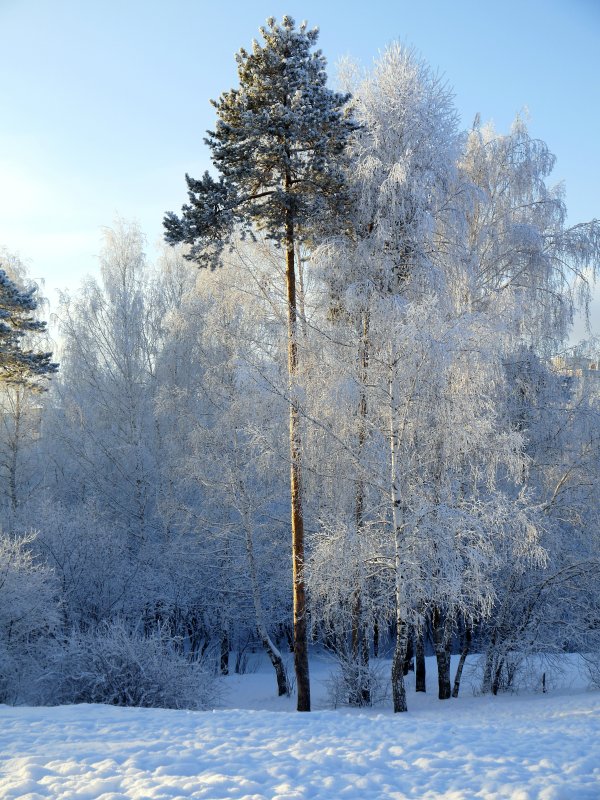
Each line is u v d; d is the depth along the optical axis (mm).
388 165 15859
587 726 10578
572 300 19016
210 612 23875
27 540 19875
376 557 14000
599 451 17703
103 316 27484
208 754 8656
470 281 17031
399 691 14328
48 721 11023
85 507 24641
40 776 7715
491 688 17672
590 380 19219
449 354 13391
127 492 26156
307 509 18797
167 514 23078
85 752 8750
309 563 14438
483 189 18062
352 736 9734
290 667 25531
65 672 16391
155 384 26625
